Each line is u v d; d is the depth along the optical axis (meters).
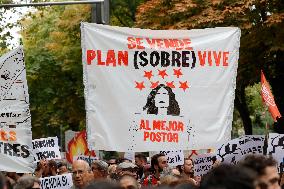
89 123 21.23
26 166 21.42
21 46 21.36
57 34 81.88
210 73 21.72
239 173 8.85
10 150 21.39
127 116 21.23
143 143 21.28
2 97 21.34
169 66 21.48
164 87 21.44
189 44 21.61
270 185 12.30
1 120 21.42
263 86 26.30
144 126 21.31
